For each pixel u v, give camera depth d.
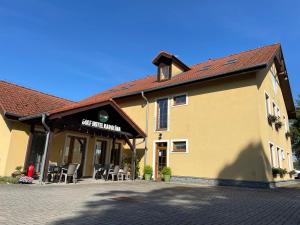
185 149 15.46
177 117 16.22
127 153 18.44
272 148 14.68
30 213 5.38
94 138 16.73
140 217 5.43
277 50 16.09
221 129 13.98
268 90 15.55
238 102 13.62
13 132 12.95
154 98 17.89
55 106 16.39
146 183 13.50
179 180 15.04
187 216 5.66
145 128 17.83
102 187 10.72
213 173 13.74
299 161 33.31
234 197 8.86
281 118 19.34
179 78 17.31
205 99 15.06
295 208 6.98
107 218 5.25
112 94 21.25
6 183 10.43
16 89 16.12
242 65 13.88
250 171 12.46
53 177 12.09
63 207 6.16
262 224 5.15
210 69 16.56
